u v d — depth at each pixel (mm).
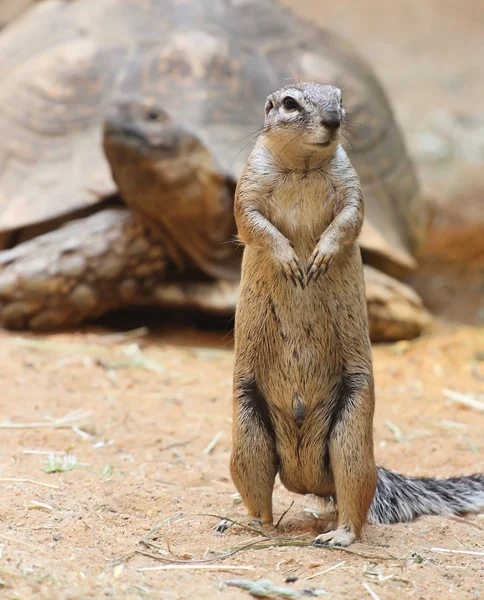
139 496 7426
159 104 13625
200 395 10672
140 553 6203
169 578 5801
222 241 13062
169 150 12125
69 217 13617
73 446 8734
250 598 5566
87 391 10555
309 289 6453
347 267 6469
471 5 39906
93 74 14609
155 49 14719
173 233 12930
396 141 16328
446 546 6605
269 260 6449
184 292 13156
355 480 6496
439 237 20000
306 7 38531
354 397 6539
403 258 14117
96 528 6625
